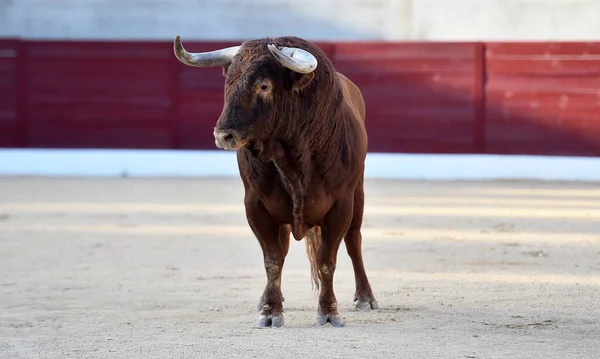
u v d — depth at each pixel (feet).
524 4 167.22
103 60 169.07
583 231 94.94
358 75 164.35
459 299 62.75
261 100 50.08
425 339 50.03
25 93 169.37
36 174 160.45
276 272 54.60
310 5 171.53
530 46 160.86
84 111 169.27
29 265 78.13
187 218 105.91
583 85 159.84
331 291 54.70
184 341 50.16
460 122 162.50
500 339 50.16
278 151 51.57
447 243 88.12
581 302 61.16
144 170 160.97
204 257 81.71
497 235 92.68
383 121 163.84
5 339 51.75
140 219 105.19
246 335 51.44
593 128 159.63
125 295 65.46
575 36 166.30
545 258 79.71
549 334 51.62
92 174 160.45
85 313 59.31
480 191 132.87
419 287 67.36
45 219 105.19
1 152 163.84
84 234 94.84
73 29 173.58
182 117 168.25
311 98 51.57
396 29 170.40
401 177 154.71
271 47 49.83
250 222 54.54
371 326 53.93
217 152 166.81
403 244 87.71
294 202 52.65
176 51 52.03
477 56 161.89
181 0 172.65
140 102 168.76
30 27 173.68
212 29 172.55
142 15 172.96
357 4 170.91
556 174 153.07
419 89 163.22
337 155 53.16
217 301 63.05
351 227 60.03
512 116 161.58
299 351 47.21
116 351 48.21
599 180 150.61
